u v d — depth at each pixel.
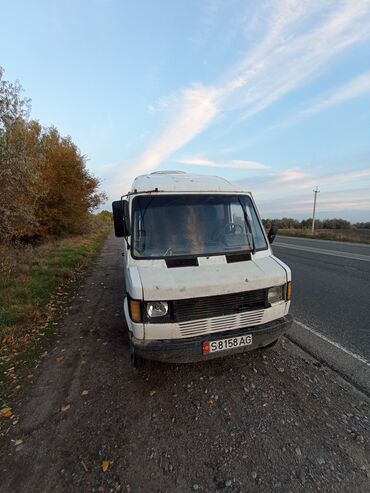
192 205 3.46
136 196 3.37
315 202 31.69
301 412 2.59
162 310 2.69
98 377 3.27
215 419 2.54
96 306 5.83
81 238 20.31
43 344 4.17
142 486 1.93
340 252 12.56
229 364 3.40
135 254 3.09
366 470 2.00
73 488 1.93
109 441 2.33
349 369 3.25
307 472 2.00
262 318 3.02
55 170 17.64
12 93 7.77
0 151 7.30
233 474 2.00
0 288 6.58
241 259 3.31
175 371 3.31
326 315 4.90
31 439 2.38
